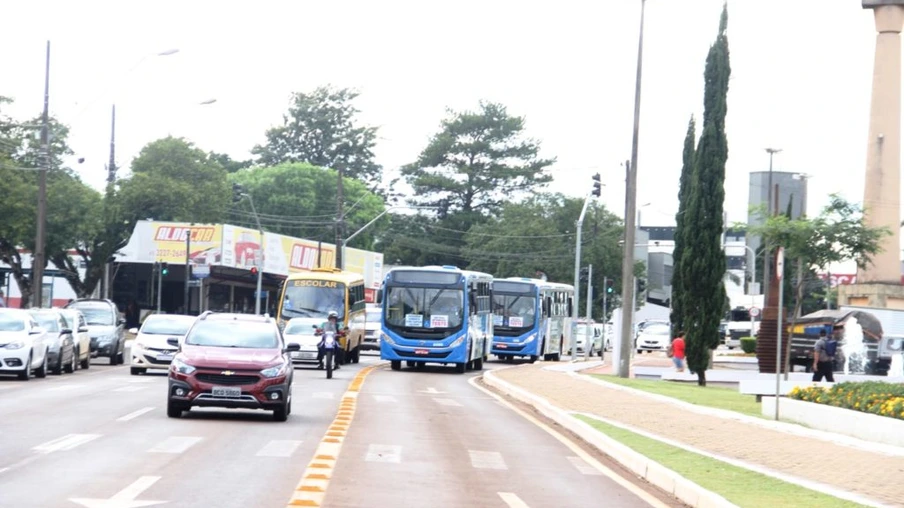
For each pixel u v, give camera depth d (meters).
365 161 121.38
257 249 81.88
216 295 87.06
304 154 120.50
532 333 63.12
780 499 14.59
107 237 71.69
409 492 14.98
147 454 17.84
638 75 47.34
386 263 111.81
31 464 16.36
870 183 64.50
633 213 47.69
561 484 16.69
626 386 38.75
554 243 98.69
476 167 108.31
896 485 16.33
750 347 79.31
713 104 46.97
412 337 49.25
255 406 23.75
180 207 77.25
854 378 44.47
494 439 22.56
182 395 23.53
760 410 31.78
